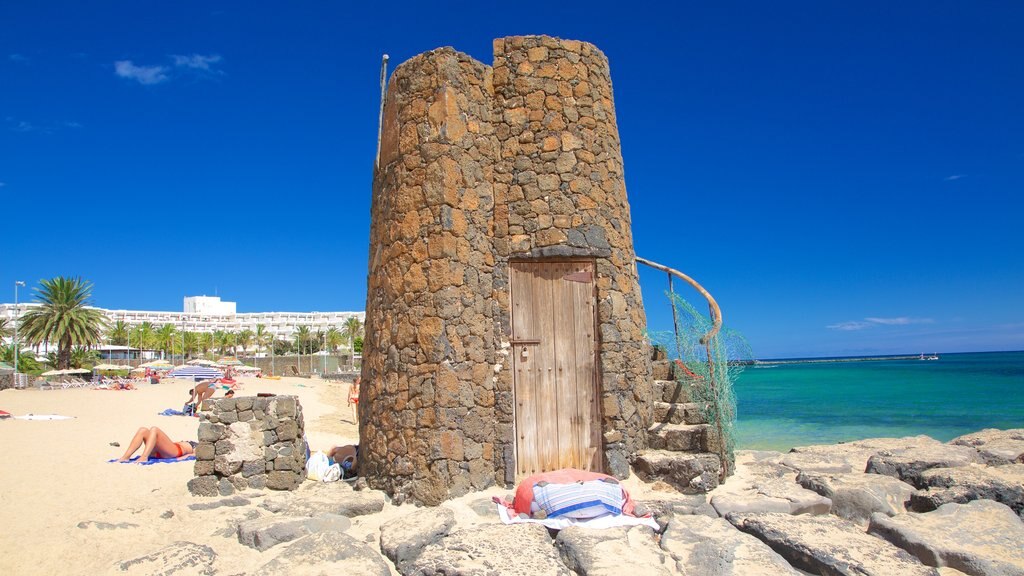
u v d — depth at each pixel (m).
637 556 5.27
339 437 16.27
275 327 125.81
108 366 52.47
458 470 6.98
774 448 17.81
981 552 5.40
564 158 8.12
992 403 32.97
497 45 8.41
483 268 7.72
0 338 59.31
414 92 7.80
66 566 5.20
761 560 5.21
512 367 7.75
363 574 4.98
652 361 9.11
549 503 6.26
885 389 46.03
